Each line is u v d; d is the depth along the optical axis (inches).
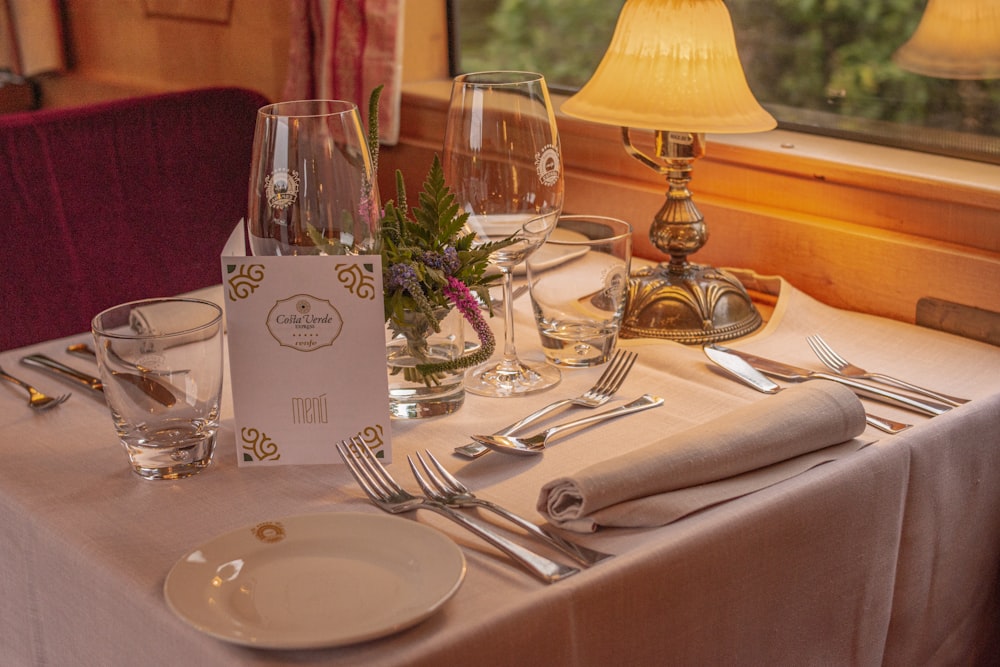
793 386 38.7
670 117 48.0
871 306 54.9
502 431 38.1
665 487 32.2
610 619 28.8
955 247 51.6
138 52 89.7
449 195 39.8
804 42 63.1
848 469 34.9
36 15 84.4
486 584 28.2
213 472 36.1
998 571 44.9
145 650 28.5
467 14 88.0
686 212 51.1
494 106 40.7
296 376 35.7
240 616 26.4
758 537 32.2
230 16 91.0
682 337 49.0
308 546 29.7
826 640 36.4
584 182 68.3
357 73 85.0
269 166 36.0
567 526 31.0
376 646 25.3
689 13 48.4
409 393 39.9
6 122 71.3
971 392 42.8
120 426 35.1
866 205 55.3
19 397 42.5
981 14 54.2
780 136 63.5
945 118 57.2
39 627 34.6
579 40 80.1
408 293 38.0
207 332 34.8
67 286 75.0
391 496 33.3
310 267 34.8
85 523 32.3
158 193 79.3
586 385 43.2
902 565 38.9
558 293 44.9
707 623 31.7
